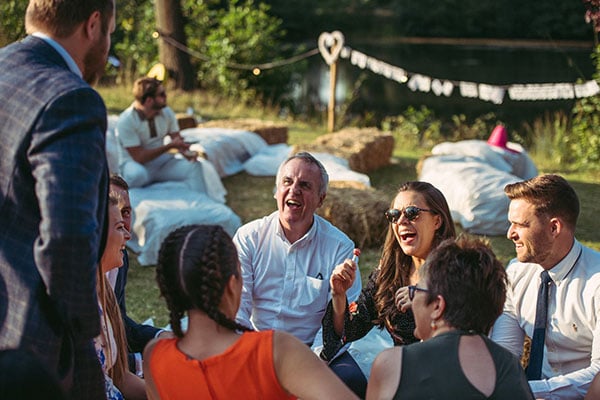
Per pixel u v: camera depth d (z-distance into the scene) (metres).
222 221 6.04
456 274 2.15
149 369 2.21
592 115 9.80
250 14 15.79
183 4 15.77
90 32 2.35
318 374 2.10
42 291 2.18
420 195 3.28
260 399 2.11
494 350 2.11
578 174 9.51
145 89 6.57
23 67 2.24
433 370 2.08
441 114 18.98
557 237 3.11
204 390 2.12
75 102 2.14
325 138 9.12
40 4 2.29
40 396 1.62
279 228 3.66
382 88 21.75
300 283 3.65
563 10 28.17
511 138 15.02
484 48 28.38
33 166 2.12
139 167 6.56
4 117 2.18
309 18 28.88
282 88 16.30
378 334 4.19
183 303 2.16
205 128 9.02
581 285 3.13
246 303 3.64
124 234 2.98
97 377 2.40
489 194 6.65
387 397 2.10
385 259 3.39
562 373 3.23
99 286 2.71
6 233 2.20
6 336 2.18
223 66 14.81
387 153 9.41
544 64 24.80
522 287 3.33
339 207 6.13
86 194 2.09
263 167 8.40
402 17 31.11
